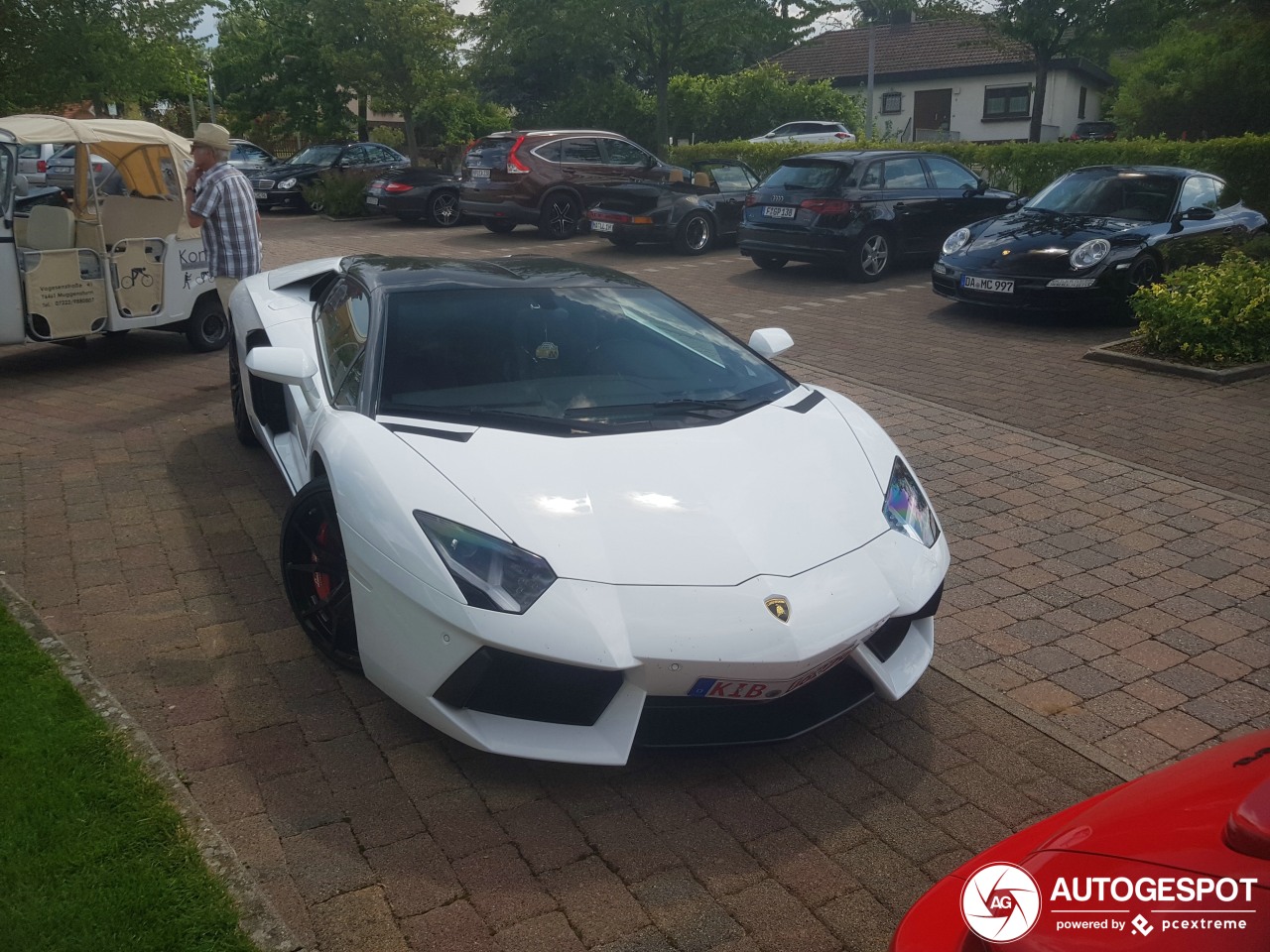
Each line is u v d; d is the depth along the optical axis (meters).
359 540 3.04
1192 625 4.10
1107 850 1.65
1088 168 11.02
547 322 3.96
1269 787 1.59
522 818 2.82
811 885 2.62
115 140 7.49
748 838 2.78
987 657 3.82
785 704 3.07
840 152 13.07
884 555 3.16
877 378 7.80
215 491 5.13
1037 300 9.50
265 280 5.54
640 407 3.58
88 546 4.43
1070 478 5.70
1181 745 3.30
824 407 3.90
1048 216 10.29
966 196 13.34
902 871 2.68
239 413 5.68
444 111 30.16
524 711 2.90
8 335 7.14
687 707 2.87
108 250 8.05
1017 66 39.97
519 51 25.53
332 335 4.32
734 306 10.97
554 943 2.38
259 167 22.53
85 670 3.35
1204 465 5.91
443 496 3.00
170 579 4.14
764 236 12.93
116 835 2.55
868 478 3.46
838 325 9.89
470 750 3.10
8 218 7.02
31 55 17.20
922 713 3.43
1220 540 4.91
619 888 2.57
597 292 4.26
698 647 2.74
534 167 16.72
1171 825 1.66
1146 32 23.22
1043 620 4.12
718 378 3.88
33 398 6.86
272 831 2.71
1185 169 10.83
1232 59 24.02
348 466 3.20
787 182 12.85
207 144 6.63
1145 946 1.44
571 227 17.33
